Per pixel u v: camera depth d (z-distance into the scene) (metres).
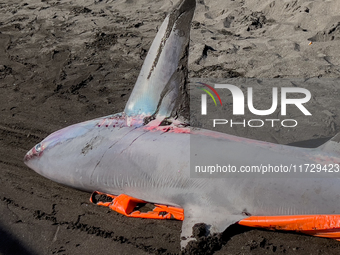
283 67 3.29
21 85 3.49
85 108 3.08
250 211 1.91
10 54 4.12
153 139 2.10
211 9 4.63
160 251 1.94
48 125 2.92
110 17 4.91
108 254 1.95
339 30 3.59
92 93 3.29
